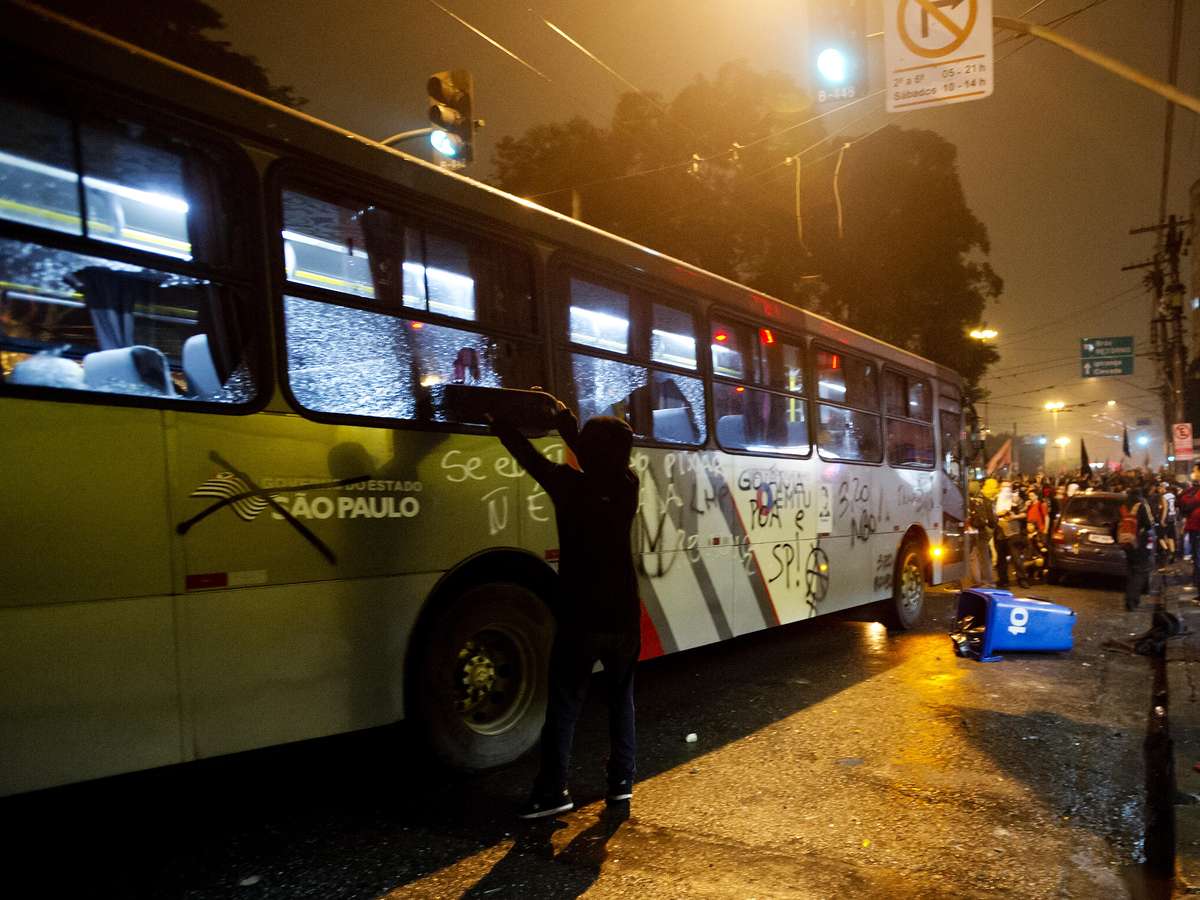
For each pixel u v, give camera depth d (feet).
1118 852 11.93
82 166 9.91
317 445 12.10
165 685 10.30
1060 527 48.67
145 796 13.93
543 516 15.78
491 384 14.97
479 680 14.67
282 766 15.48
